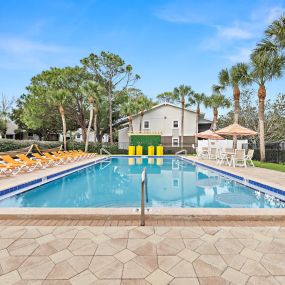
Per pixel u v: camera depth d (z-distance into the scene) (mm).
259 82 14352
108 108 30156
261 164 12883
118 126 35906
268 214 3838
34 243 2945
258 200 6293
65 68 25562
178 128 29562
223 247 2855
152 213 3846
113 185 8773
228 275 2258
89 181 9602
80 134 45594
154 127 30125
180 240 3053
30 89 25141
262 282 2145
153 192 7410
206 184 8719
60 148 20125
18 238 3098
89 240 3039
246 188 7770
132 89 36344
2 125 33969
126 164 15914
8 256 2611
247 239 3094
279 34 12352
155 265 2438
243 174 8898
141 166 14742
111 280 2178
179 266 2420
